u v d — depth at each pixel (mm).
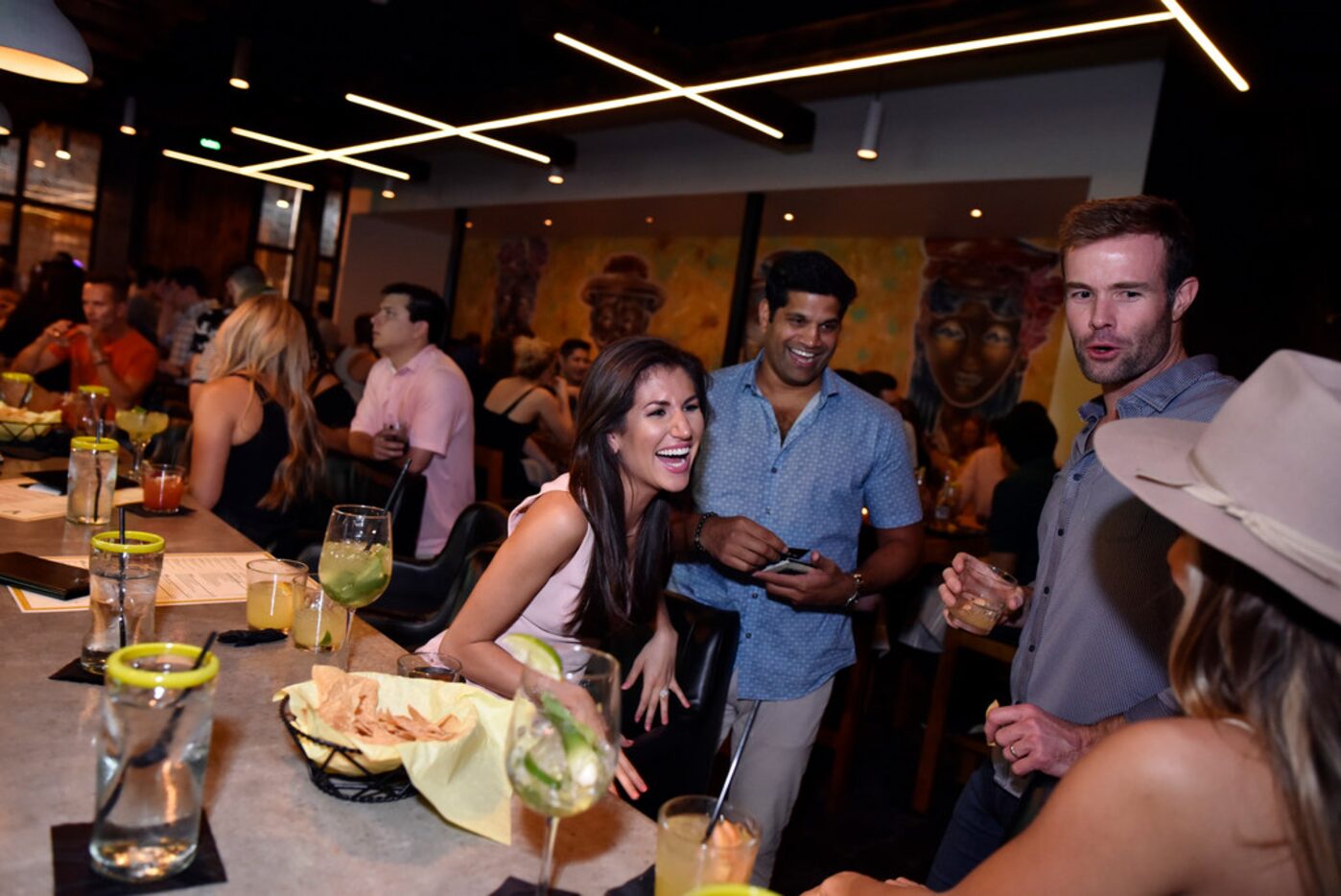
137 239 11133
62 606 1547
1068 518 1677
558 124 8172
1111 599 1551
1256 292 3906
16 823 911
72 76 2531
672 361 1623
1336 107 3637
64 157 10891
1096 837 832
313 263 12547
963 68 5895
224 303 8312
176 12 6258
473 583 2350
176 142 9867
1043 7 3684
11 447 2830
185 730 849
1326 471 788
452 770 1024
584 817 1114
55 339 4652
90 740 1103
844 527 2326
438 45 7113
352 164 9680
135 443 2805
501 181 9883
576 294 11383
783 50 4621
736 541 2084
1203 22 3363
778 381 2289
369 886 901
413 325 3623
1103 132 5387
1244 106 4035
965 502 6039
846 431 2281
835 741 3217
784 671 2219
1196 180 4266
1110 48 5250
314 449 2902
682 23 6336
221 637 1482
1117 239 1578
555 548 1547
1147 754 815
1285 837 780
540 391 5129
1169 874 814
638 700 1923
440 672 1279
